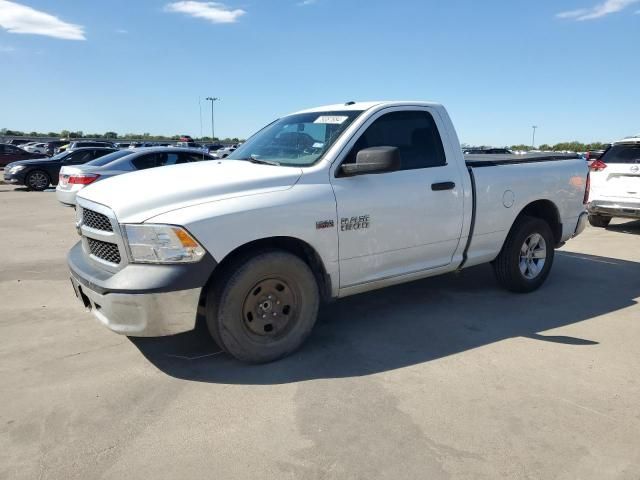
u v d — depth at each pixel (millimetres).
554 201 5625
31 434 2908
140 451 2754
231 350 3654
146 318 3354
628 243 8516
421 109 4695
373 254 4223
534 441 2842
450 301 5273
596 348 4109
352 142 4164
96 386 3463
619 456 2715
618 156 9266
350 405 3219
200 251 3379
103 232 3594
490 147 23047
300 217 3760
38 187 18438
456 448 2775
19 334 4375
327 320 4734
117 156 11383
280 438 2869
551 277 6250
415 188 4406
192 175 3867
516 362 3840
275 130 4867
